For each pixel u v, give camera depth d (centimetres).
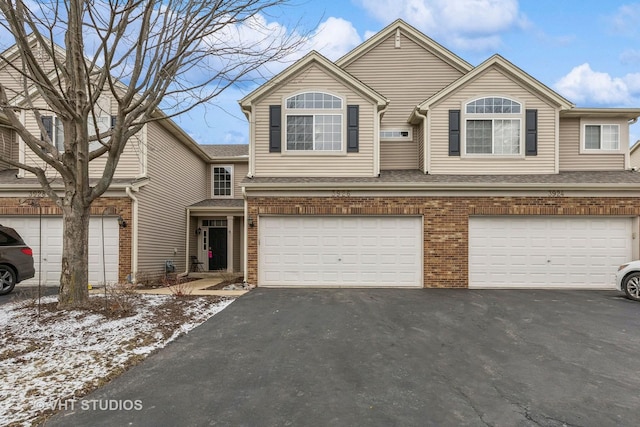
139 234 1152
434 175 1187
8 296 884
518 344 543
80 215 707
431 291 999
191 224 1686
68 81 711
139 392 382
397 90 1400
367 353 502
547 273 1059
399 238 1084
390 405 356
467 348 524
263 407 350
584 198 1052
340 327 629
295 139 1191
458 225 1067
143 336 562
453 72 1397
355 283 1080
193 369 445
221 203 1708
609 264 1051
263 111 1190
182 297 866
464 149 1197
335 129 1189
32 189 1102
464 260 1063
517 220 1069
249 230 1083
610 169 1256
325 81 1191
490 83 1202
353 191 1083
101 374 427
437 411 345
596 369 452
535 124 1191
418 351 511
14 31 623
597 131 1274
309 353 501
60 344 523
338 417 332
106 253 1112
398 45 1406
